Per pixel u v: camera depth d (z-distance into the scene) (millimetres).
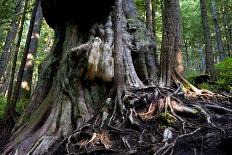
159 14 22031
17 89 10898
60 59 9352
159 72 8305
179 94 7277
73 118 7211
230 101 7625
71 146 6055
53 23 10273
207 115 6199
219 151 5121
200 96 7586
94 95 7617
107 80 7633
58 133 6945
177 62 8984
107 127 6328
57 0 9016
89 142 5957
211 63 11008
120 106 6668
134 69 7988
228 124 5984
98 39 8133
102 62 7703
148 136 5910
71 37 9023
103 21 8875
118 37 7336
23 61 11000
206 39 11586
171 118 6195
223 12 23656
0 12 15062
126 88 7246
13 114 10727
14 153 6762
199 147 5289
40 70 9797
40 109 8141
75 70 7840
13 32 19234
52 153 6141
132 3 9703
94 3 8633
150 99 6922
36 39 16266
